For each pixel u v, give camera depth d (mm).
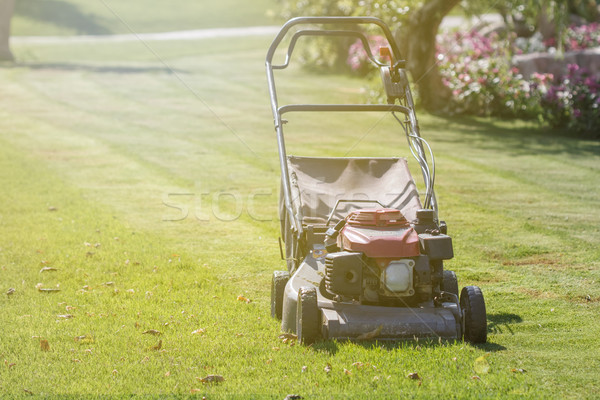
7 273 10445
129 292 9570
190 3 69562
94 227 13328
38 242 12195
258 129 24203
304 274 8133
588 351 7305
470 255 11469
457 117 28312
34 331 8000
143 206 15133
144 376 6691
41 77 37281
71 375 6766
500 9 35781
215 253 11852
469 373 6500
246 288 10008
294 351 7230
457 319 7523
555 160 19734
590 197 15461
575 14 41219
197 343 7574
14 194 15930
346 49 43188
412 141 9336
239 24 64312
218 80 37312
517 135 24312
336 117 27172
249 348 7387
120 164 19297
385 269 7277
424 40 29047
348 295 7379
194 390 6266
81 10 71562
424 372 6516
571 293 9562
